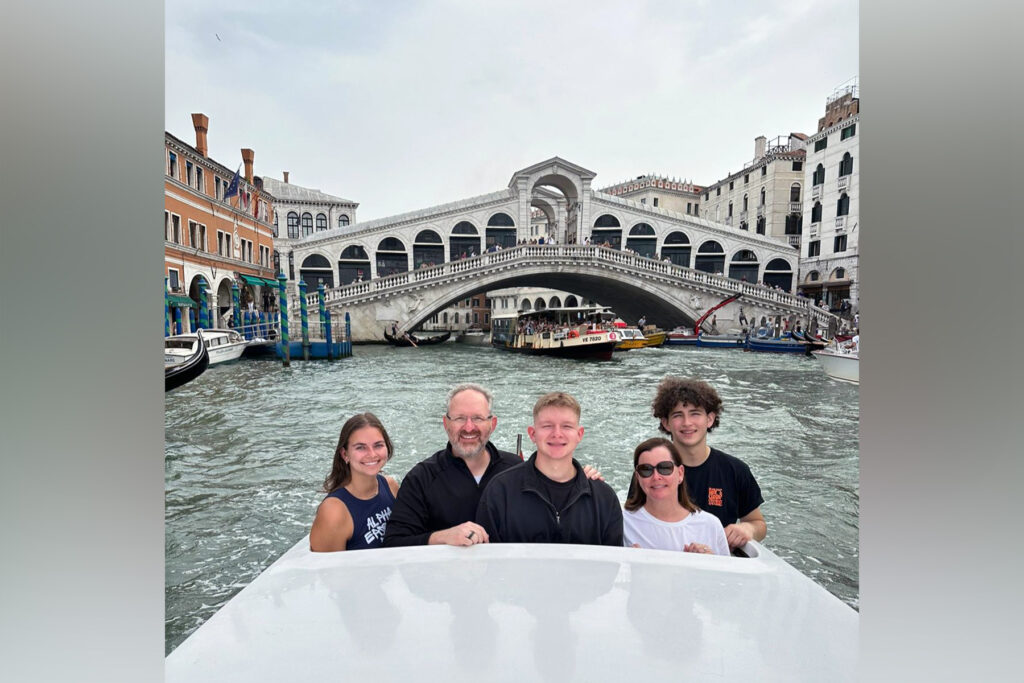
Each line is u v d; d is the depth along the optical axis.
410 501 2.41
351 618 1.11
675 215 35.97
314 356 22.81
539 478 1.92
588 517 1.89
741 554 2.24
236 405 12.55
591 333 23.16
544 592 1.19
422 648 1.02
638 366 20.80
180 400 13.16
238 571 4.64
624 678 0.93
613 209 36.16
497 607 1.14
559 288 37.66
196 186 22.25
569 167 35.16
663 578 1.25
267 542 5.21
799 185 35.56
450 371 19.22
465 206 35.38
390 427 10.38
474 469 2.48
